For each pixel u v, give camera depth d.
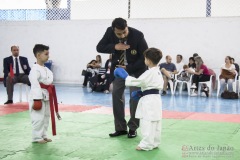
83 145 4.78
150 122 4.46
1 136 5.29
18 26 17.19
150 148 4.53
